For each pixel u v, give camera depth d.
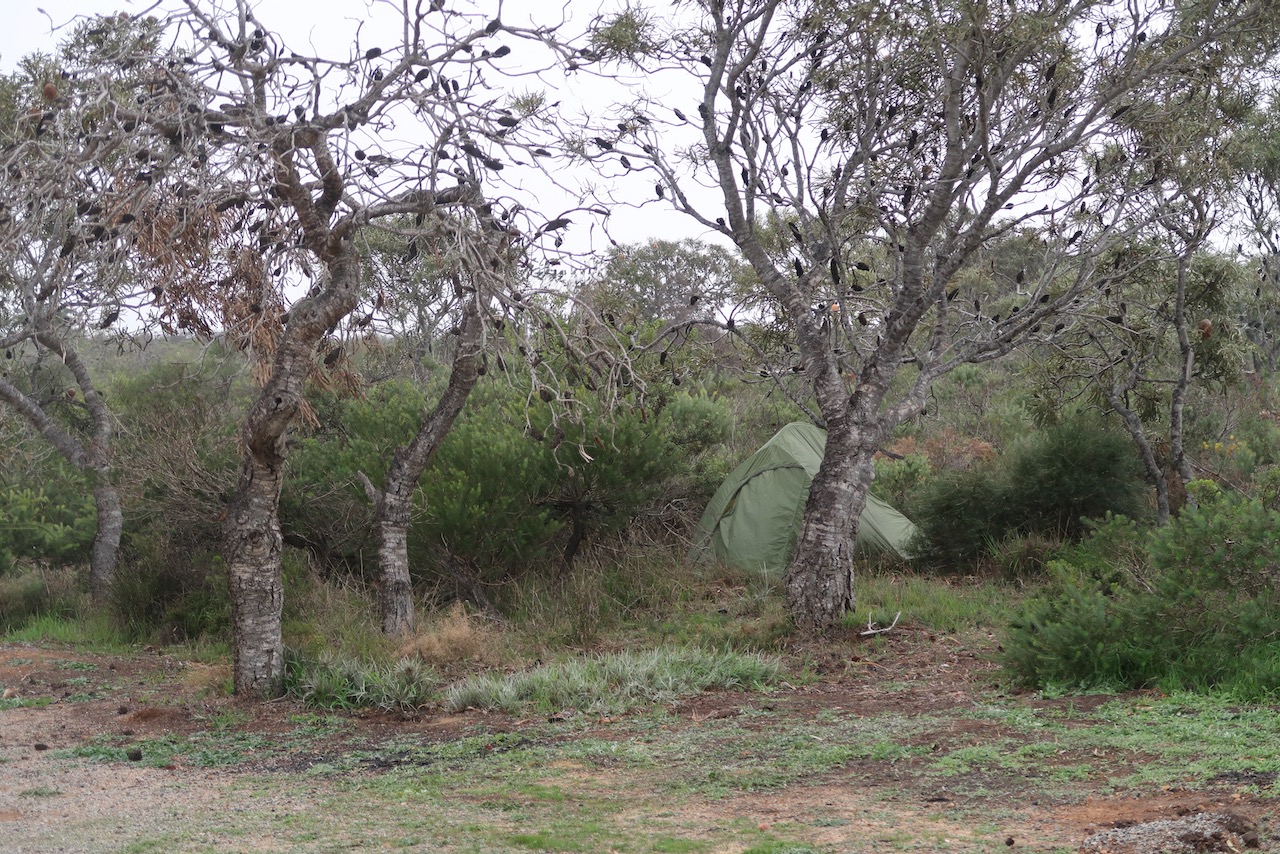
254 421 8.73
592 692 8.46
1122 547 10.52
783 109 11.43
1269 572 7.52
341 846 4.84
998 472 15.14
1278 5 9.80
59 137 7.21
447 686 9.17
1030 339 11.67
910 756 6.20
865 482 10.96
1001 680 8.26
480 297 8.52
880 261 14.19
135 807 5.78
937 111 11.52
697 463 16.36
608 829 4.99
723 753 6.56
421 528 12.46
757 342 13.73
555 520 13.50
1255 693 6.80
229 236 8.08
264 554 9.05
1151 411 14.63
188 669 10.85
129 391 14.68
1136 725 6.39
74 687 10.06
